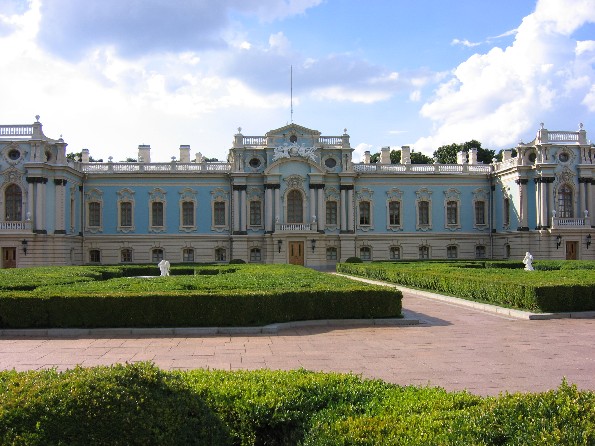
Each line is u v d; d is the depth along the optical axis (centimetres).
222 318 1784
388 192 5959
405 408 632
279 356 1360
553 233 5234
